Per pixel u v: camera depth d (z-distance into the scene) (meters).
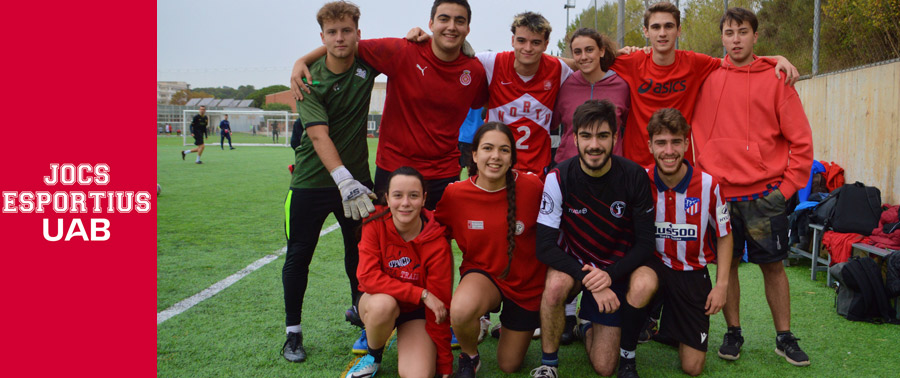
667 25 3.29
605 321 2.81
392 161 3.34
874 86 5.60
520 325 2.79
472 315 2.64
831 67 6.85
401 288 2.65
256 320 3.58
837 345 3.20
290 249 3.07
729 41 3.20
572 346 3.25
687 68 3.37
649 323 3.32
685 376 2.83
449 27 3.03
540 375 2.70
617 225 2.76
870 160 5.65
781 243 3.03
